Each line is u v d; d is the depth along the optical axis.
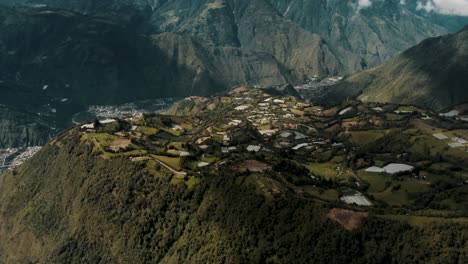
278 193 199.12
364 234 177.38
